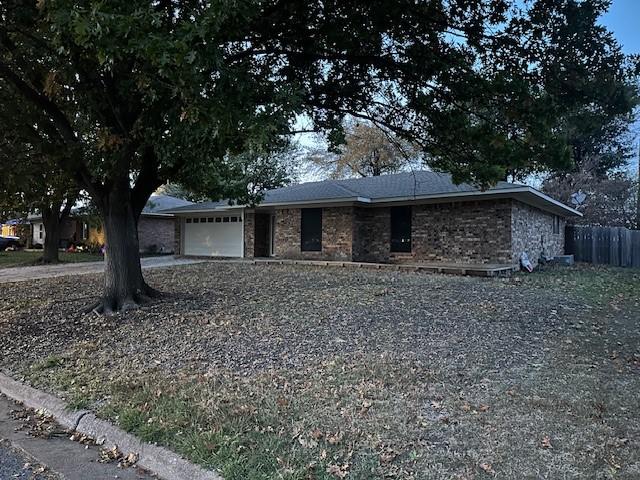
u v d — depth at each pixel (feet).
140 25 11.98
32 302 30.68
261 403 12.66
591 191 76.54
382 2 19.72
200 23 12.25
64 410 13.12
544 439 10.37
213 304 27.73
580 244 65.92
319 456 9.71
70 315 26.02
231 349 18.42
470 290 32.45
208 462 9.65
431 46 21.63
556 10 17.93
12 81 21.38
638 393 13.28
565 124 24.80
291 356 17.30
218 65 12.92
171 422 11.51
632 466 9.15
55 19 12.23
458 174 26.18
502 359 16.72
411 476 8.91
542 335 20.26
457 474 8.95
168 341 19.99
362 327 21.53
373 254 54.60
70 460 10.64
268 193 64.59
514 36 19.27
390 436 10.60
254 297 30.01
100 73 19.24
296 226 58.80
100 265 59.41
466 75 21.70
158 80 14.74
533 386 13.88
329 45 21.59
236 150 16.63
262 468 9.29
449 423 11.27
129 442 10.99
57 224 65.00
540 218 55.31
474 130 23.81
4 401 14.65
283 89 15.33
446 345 18.56
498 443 10.19
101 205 27.68
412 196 49.14
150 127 18.69
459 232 48.44
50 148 22.68
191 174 28.50
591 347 18.40
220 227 68.28
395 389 13.66
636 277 44.09
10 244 105.19
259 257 63.67
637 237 61.05
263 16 18.70
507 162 23.29
